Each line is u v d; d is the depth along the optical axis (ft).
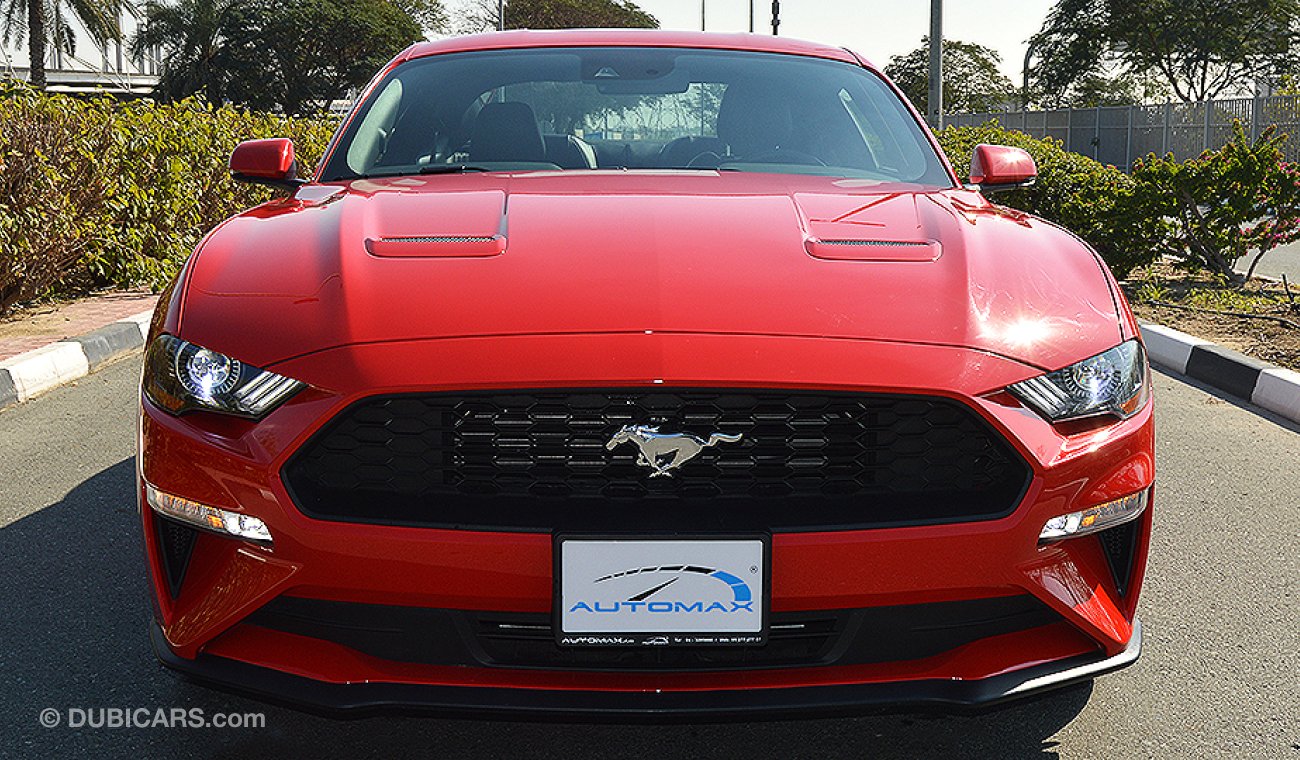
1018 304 7.26
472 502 6.57
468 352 6.60
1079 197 28.25
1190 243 27.81
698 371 6.50
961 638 6.87
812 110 10.86
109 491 12.92
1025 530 6.64
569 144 10.46
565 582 6.40
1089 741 7.80
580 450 6.61
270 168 10.27
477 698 6.51
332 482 6.69
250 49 166.91
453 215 8.18
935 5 48.49
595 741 7.78
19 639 9.22
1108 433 6.98
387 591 6.48
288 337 6.84
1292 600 10.27
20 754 7.51
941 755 7.59
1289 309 24.18
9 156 21.13
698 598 6.44
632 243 7.59
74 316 22.95
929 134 10.96
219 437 6.70
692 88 11.02
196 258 7.86
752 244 7.64
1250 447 15.38
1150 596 10.37
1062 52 136.87
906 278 7.32
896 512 6.59
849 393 6.58
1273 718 8.15
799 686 6.60
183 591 6.94
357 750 7.62
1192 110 78.64
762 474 6.68
